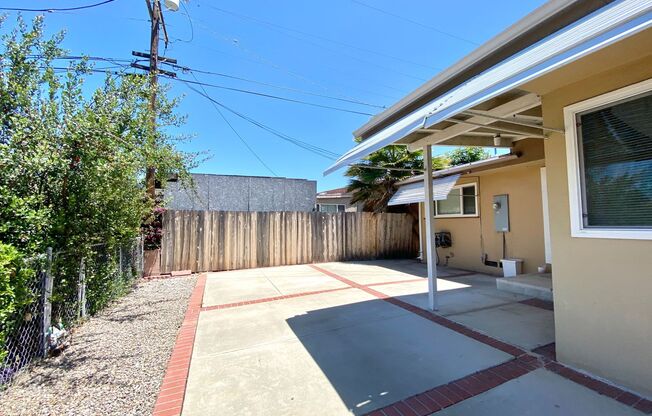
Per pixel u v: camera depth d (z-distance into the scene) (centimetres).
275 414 267
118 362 372
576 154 324
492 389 298
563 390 292
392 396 291
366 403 281
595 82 305
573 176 325
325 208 2417
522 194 823
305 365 357
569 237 331
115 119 506
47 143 376
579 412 259
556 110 341
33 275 340
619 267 290
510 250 859
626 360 285
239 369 350
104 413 272
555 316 350
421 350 390
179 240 1010
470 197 998
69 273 457
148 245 959
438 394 292
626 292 285
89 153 425
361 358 372
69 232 441
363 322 500
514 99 408
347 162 489
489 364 348
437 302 584
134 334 463
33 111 387
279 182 1664
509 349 385
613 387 291
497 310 548
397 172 1267
